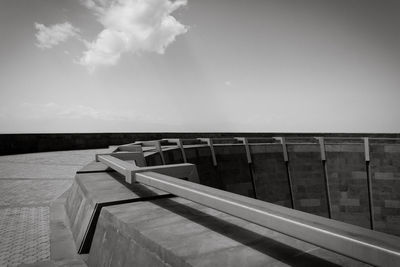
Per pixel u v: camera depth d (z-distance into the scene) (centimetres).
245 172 2897
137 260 199
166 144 2433
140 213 259
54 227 377
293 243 184
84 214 323
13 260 278
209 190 206
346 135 4416
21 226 387
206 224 225
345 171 3072
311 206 3044
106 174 493
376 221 2855
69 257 281
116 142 2331
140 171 319
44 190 641
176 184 231
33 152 1788
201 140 2827
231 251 171
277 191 3011
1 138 1602
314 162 3167
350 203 2972
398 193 2845
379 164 2959
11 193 607
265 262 157
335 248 117
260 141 3603
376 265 102
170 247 177
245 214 162
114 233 243
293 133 4206
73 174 879
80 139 2103
